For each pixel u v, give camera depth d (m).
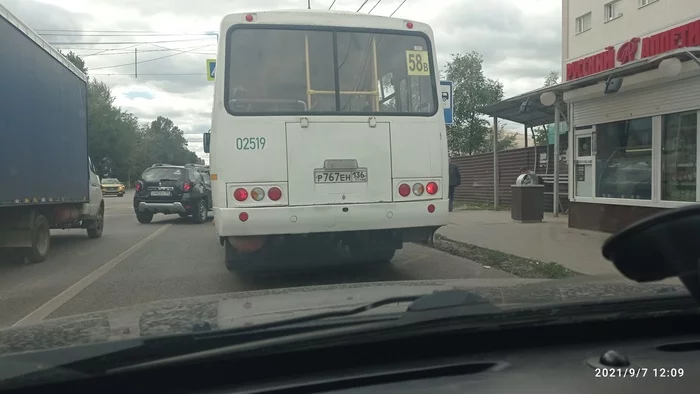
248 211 5.95
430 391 1.92
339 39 6.37
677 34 12.06
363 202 6.28
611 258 1.72
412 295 2.95
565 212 15.67
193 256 9.52
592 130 11.07
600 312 2.43
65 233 14.10
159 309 2.86
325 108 6.25
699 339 2.42
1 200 7.49
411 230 6.65
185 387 2.04
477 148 29.41
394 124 6.44
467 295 2.80
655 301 2.48
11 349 2.06
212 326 2.31
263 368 2.12
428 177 6.54
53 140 9.60
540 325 2.38
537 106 14.27
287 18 6.26
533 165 17.78
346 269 7.89
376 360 2.22
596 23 19.52
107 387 1.98
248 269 7.61
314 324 2.28
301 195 6.10
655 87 9.48
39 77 8.95
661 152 9.43
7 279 7.65
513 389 1.92
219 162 5.97
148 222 16.45
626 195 10.31
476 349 2.33
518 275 7.38
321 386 1.99
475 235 11.02
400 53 6.58
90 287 6.98
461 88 28.92
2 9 7.48
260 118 6.04
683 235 1.53
